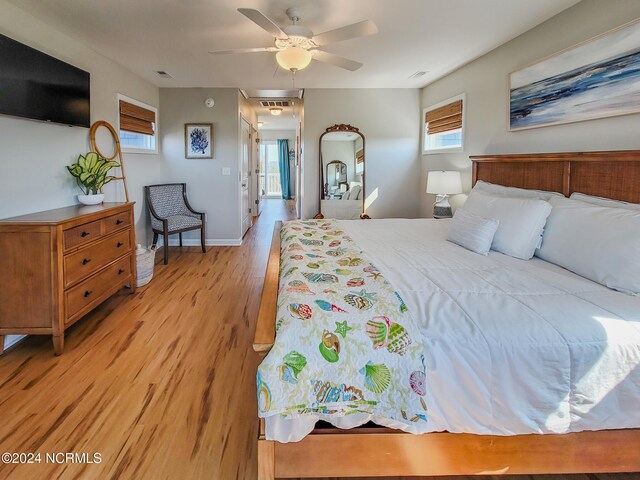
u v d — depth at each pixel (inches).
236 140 212.8
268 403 47.1
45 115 108.5
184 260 188.5
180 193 209.5
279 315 53.9
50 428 67.6
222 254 201.9
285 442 50.6
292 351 48.9
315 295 58.8
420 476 57.9
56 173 119.3
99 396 77.2
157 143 205.5
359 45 134.4
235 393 78.7
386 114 209.2
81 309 102.0
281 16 108.5
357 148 210.8
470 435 52.1
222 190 217.5
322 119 208.1
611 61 89.4
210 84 197.5
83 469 58.7
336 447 52.0
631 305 57.1
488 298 59.6
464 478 57.9
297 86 201.3
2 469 58.4
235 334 106.4
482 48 137.5
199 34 122.7
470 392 49.3
